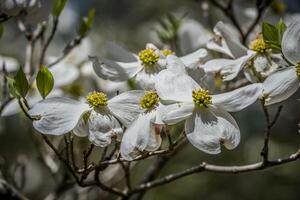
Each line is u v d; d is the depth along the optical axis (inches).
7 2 29.4
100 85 35.5
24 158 39.9
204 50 27.8
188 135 24.7
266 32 27.2
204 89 26.0
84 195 36.0
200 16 45.6
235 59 27.8
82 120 25.5
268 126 26.0
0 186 30.5
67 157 26.1
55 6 30.8
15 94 25.5
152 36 44.5
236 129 24.9
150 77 27.5
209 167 27.8
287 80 25.8
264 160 26.4
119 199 32.4
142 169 46.3
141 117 25.2
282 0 39.6
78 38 32.0
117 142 26.2
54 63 32.0
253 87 25.1
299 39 26.1
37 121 25.1
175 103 25.1
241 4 39.3
